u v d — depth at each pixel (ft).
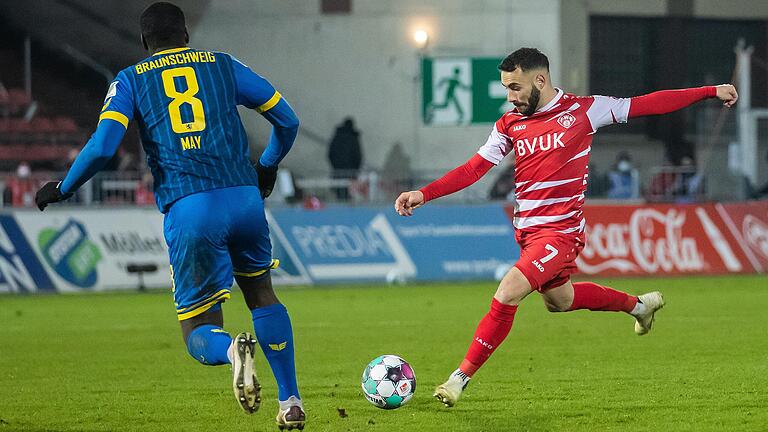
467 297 194.39
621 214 233.96
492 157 80.18
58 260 216.33
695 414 77.15
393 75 323.37
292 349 66.39
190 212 62.95
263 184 71.26
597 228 232.12
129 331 146.20
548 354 114.01
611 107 77.97
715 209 240.73
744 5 349.00
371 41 322.55
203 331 62.44
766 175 344.08
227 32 324.19
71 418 79.46
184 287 63.72
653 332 134.82
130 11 333.01
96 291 217.77
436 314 163.63
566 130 77.10
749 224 242.17
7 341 134.92
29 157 300.61
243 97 66.59
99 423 77.30
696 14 345.10
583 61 332.60
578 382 93.50
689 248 236.84
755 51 354.13
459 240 229.86
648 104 78.13
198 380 99.30
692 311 161.89
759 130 347.15
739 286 209.26
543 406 81.30
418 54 320.91
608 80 344.28
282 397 65.77
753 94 354.54
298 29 323.78
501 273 229.66
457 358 112.47
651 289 201.77
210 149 64.08
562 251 76.43
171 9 67.97
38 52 335.88
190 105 64.64
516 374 99.04
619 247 232.73
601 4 334.44
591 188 270.46
